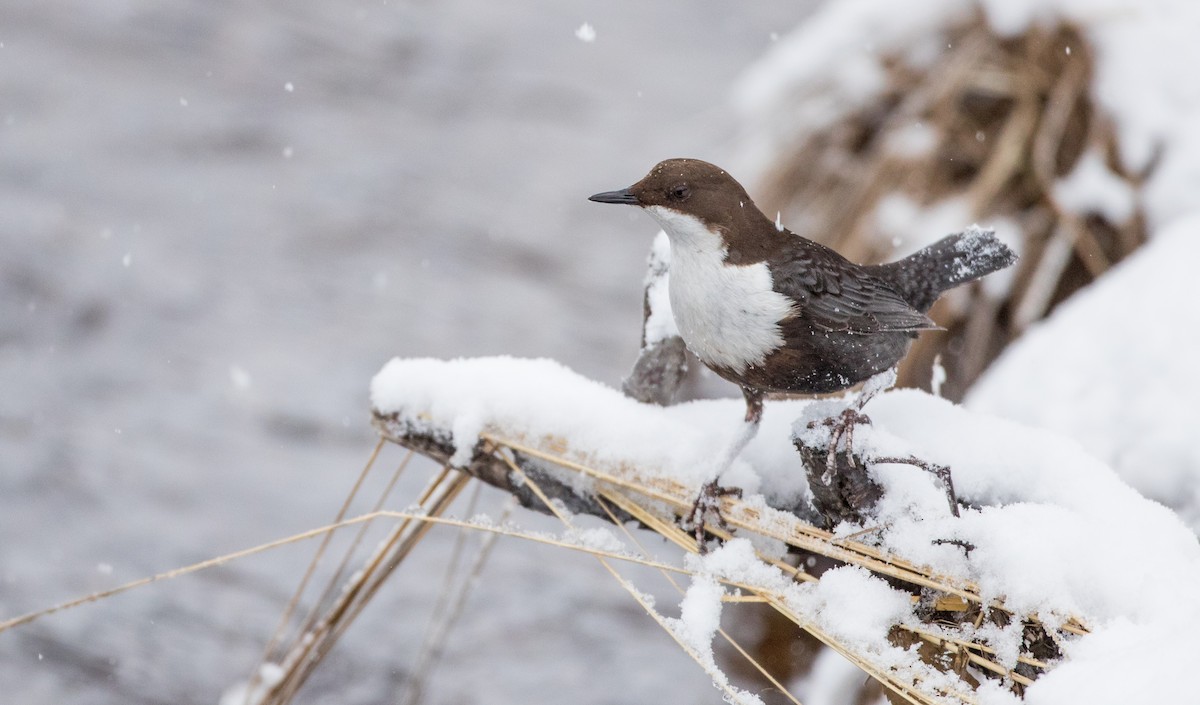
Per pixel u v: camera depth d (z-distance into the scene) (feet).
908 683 15.55
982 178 33.24
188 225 61.82
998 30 34.40
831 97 36.73
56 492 39.93
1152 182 32.04
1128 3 33.45
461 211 66.03
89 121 73.46
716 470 18.20
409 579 36.88
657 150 74.54
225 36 88.99
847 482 16.83
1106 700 13.01
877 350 20.10
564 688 32.14
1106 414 22.90
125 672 32.19
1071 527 15.83
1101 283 25.67
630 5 104.32
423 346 51.57
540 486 19.12
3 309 52.11
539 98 82.74
